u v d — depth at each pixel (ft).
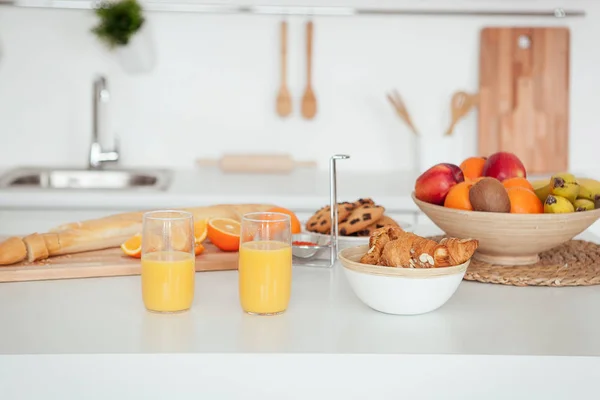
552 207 4.59
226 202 8.60
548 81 10.16
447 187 4.89
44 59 10.14
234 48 10.21
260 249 4.01
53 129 10.27
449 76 10.28
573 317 4.07
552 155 10.21
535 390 3.51
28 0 9.91
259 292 4.01
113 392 3.46
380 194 8.79
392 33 10.21
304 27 10.18
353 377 3.50
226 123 10.34
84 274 4.78
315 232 5.52
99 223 5.23
